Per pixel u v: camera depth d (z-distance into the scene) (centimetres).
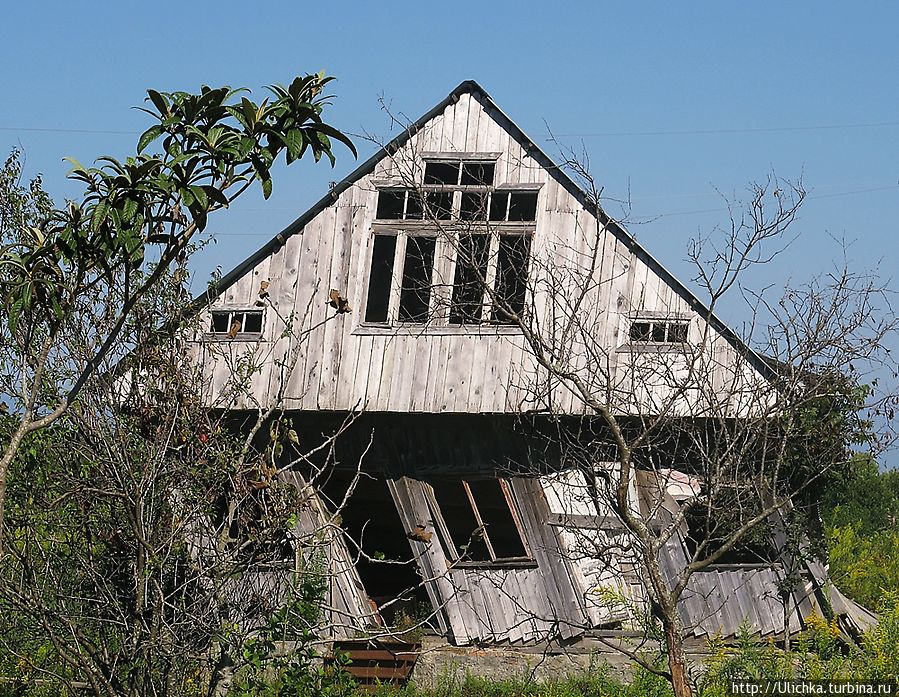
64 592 1040
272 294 2164
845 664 1431
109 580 1023
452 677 1978
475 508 2120
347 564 2080
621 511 1089
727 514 1185
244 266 2180
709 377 1645
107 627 1045
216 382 2100
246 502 1058
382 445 2148
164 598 983
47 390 998
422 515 2112
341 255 2159
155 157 801
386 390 2083
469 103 2158
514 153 2122
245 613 1055
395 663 1997
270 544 1088
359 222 2161
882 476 3584
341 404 2095
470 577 2062
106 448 966
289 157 867
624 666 1906
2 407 990
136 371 1000
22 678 1149
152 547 970
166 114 855
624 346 1970
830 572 2383
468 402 2031
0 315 841
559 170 2080
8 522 1016
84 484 998
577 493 2012
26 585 1027
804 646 1569
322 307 2144
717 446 1198
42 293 805
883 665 1384
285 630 1070
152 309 1017
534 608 2012
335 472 2239
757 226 1270
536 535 2027
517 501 2052
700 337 1942
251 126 858
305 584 1099
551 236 2058
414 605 2225
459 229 1736
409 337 2088
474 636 2030
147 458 975
